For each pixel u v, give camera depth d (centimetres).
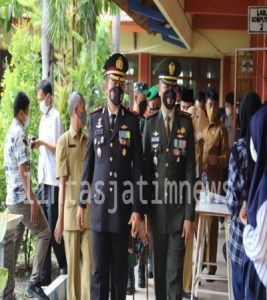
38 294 434
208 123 566
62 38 619
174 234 386
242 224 351
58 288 464
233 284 362
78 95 419
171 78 386
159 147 386
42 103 496
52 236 489
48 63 617
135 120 368
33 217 430
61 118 529
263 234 299
